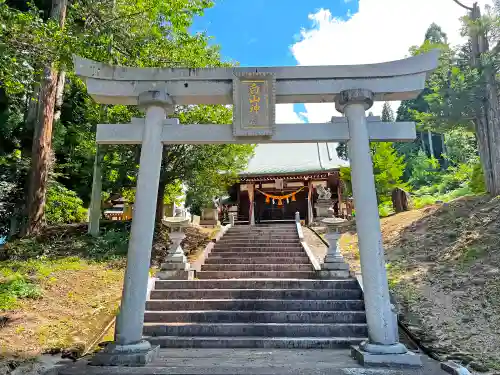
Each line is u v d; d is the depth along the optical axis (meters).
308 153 26.56
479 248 9.93
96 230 15.14
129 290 5.45
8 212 15.74
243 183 24.77
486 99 13.75
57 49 8.13
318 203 16.61
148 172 5.97
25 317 7.47
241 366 5.07
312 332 7.18
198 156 15.45
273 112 6.30
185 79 6.54
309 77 6.50
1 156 16.09
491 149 13.52
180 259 10.12
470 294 7.97
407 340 6.70
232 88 6.46
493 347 6.04
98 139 6.23
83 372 4.80
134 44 10.26
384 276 5.49
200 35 12.10
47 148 15.54
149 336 7.16
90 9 10.48
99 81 6.46
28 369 5.48
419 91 6.41
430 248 11.23
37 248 13.25
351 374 4.65
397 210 17.33
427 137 45.25
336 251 10.29
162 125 6.29
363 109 6.26
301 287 9.17
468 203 13.50
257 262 11.80
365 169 5.93
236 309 8.16
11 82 8.38
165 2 9.09
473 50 14.51
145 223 5.73
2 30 7.40
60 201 17.38
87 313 8.10
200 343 6.80
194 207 24.00
